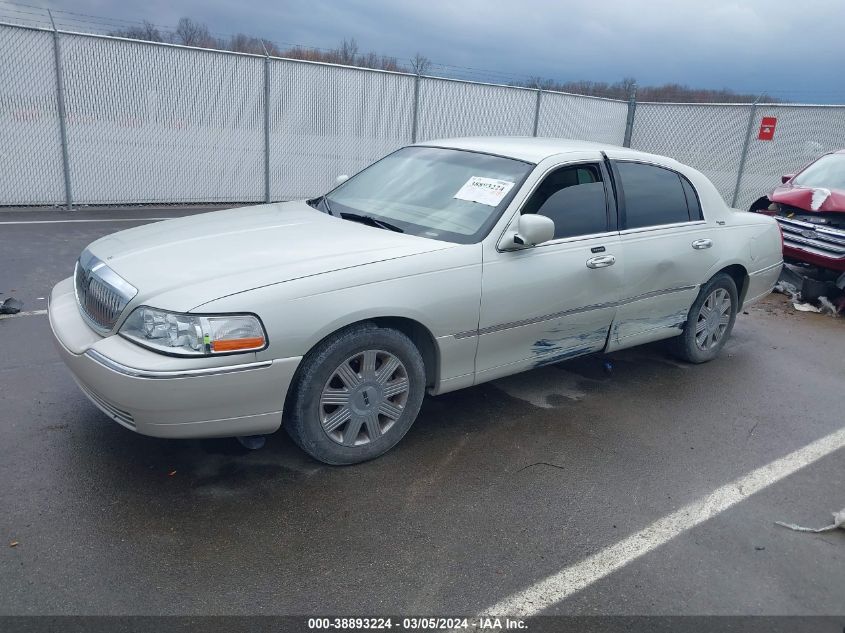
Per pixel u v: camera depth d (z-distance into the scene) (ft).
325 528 10.06
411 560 9.50
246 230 12.75
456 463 12.23
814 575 9.77
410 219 13.51
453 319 12.12
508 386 16.01
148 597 8.46
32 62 32.63
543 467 12.30
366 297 10.94
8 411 12.88
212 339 9.71
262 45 39.40
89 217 33.30
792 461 13.16
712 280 17.46
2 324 17.51
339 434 11.62
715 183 51.62
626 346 15.89
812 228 25.50
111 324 10.41
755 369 18.34
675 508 11.28
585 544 10.15
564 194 14.10
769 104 47.67
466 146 15.43
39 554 9.09
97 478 10.93
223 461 11.69
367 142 43.86
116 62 34.78
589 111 53.47
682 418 14.82
